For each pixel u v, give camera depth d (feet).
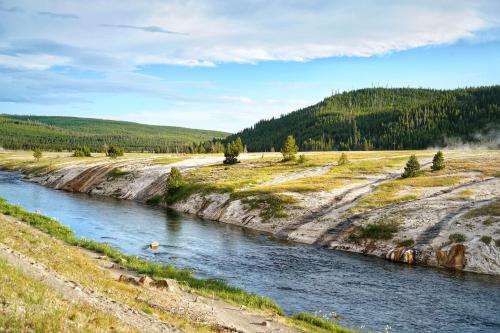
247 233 205.77
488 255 152.15
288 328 78.74
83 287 65.31
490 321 99.76
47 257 83.51
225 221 238.48
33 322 40.42
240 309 86.74
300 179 304.91
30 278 56.59
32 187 376.07
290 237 199.00
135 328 51.57
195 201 276.21
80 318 46.32
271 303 96.37
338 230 194.80
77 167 440.04
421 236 171.73
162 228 206.28
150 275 106.11
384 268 148.97
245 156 497.87
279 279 127.65
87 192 362.12
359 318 97.86
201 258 149.69
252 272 134.41
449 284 131.54
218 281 115.65
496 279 140.15
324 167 354.54
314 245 186.39
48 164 501.97
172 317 66.49
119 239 174.29
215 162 432.25
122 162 451.53
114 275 96.32
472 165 313.73
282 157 443.32
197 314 74.33
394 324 95.14
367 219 196.95
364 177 302.04
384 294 117.80
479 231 165.17
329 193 252.83
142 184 345.51
